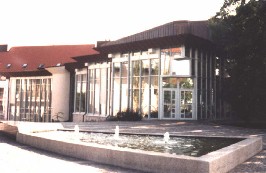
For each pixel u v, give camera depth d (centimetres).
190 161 707
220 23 2577
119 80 3089
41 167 826
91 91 3475
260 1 2214
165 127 2011
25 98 4441
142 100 2912
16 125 1609
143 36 3123
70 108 3869
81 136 1426
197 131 1758
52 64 4653
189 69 2762
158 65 2822
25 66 4828
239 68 2355
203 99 2920
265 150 1135
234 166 836
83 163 887
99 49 3181
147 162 785
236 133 1695
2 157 983
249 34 2245
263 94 2270
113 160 866
